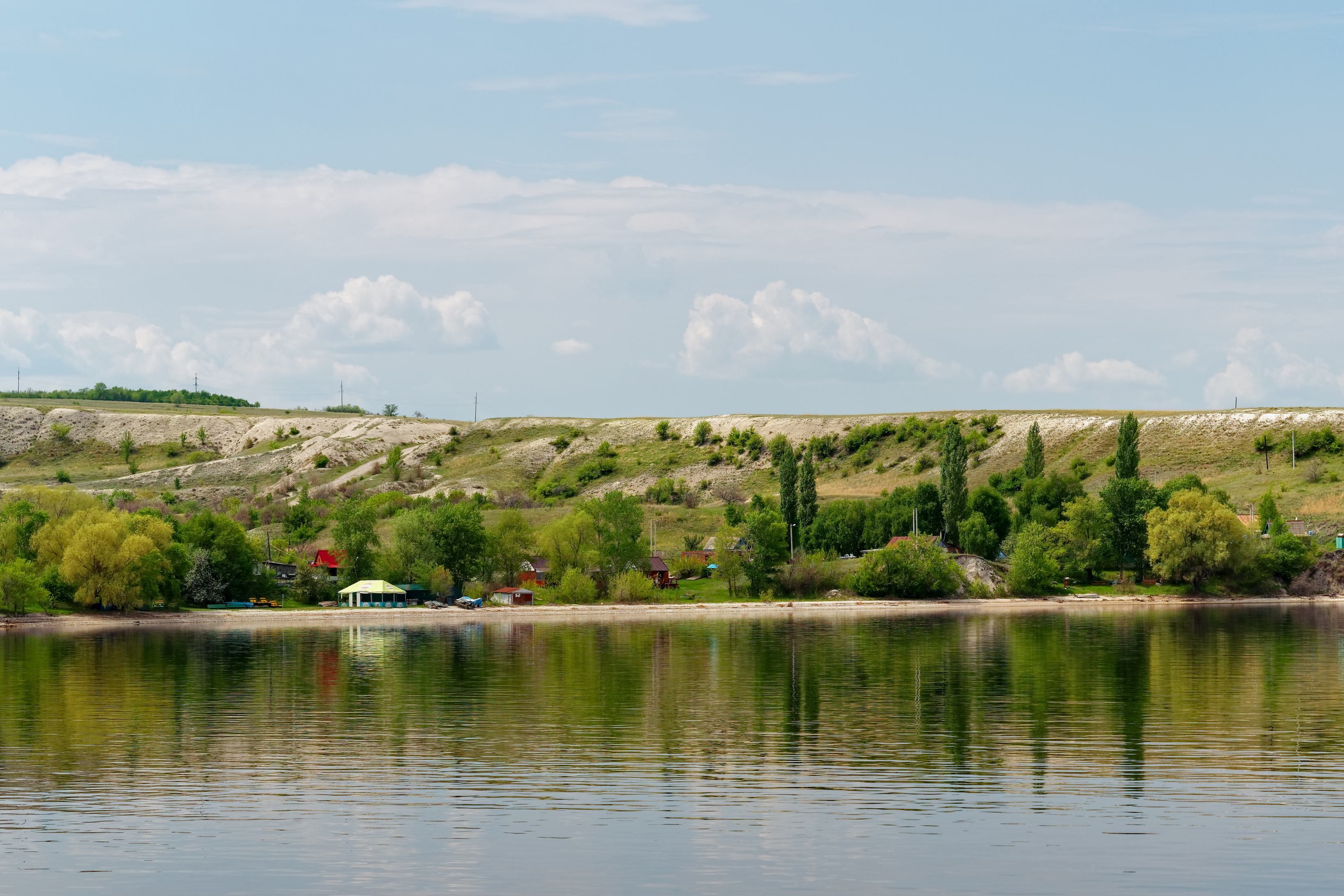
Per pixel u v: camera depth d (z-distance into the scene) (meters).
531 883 32.59
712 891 32.00
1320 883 32.38
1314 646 102.62
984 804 40.34
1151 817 38.59
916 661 89.88
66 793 42.19
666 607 172.50
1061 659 90.56
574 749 50.50
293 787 43.16
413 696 68.25
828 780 44.09
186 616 151.38
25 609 140.75
